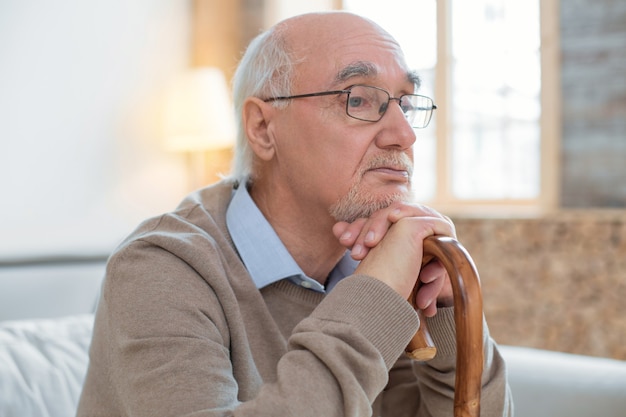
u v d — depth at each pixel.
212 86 4.27
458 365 0.97
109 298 1.11
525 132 4.05
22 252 2.91
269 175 1.32
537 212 3.76
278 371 0.94
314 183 1.24
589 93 3.58
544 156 3.86
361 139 1.21
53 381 1.48
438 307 1.20
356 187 1.21
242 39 4.57
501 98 4.12
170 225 1.21
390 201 1.20
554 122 3.77
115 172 4.16
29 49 3.74
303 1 4.55
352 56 1.22
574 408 1.43
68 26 3.92
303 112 1.24
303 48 1.26
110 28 4.14
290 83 1.26
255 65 1.33
